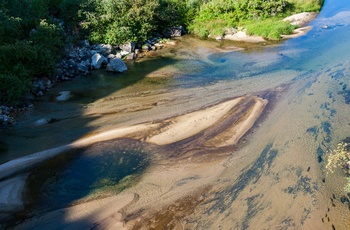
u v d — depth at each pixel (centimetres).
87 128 1323
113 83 1758
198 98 1521
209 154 1136
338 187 941
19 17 1911
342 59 1850
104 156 1156
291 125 1252
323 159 1058
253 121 1305
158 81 1758
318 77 1642
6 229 880
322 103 1388
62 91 1675
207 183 1003
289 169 1030
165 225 867
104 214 913
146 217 895
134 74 1875
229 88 1606
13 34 1794
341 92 1464
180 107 1447
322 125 1234
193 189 982
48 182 1045
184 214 896
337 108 1337
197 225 859
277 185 970
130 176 1057
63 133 1295
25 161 1134
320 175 992
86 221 894
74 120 1387
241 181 998
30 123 1373
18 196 988
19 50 1631
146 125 1321
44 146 1218
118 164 1114
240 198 935
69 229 873
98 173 1078
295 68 1795
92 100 1565
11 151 1193
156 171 1072
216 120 1325
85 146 1210
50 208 945
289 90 1531
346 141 1130
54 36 1927
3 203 961
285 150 1119
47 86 1711
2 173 1079
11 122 1382
